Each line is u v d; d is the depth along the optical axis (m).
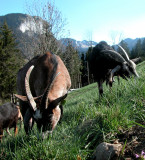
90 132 2.94
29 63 4.79
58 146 2.73
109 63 6.35
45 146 2.71
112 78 6.37
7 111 8.33
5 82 28.48
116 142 2.54
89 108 4.46
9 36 30.78
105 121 3.05
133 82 4.35
